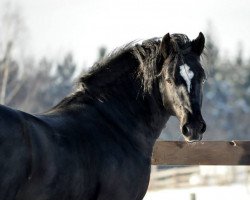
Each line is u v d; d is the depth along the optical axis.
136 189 10.19
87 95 10.39
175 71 9.88
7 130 8.26
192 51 10.32
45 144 8.64
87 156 9.39
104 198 9.70
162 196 30.64
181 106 9.77
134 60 10.83
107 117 10.34
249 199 28.33
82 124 9.86
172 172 39.66
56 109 10.01
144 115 10.69
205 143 13.75
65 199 8.91
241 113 82.88
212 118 80.00
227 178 37.84
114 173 9.78
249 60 100.88
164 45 10.17
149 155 10.70
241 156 13.75
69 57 87.75
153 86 10.53
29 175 8.38
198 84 9.82
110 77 10.69
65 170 8.83
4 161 8.16
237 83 93.38
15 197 8.31
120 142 10.20
